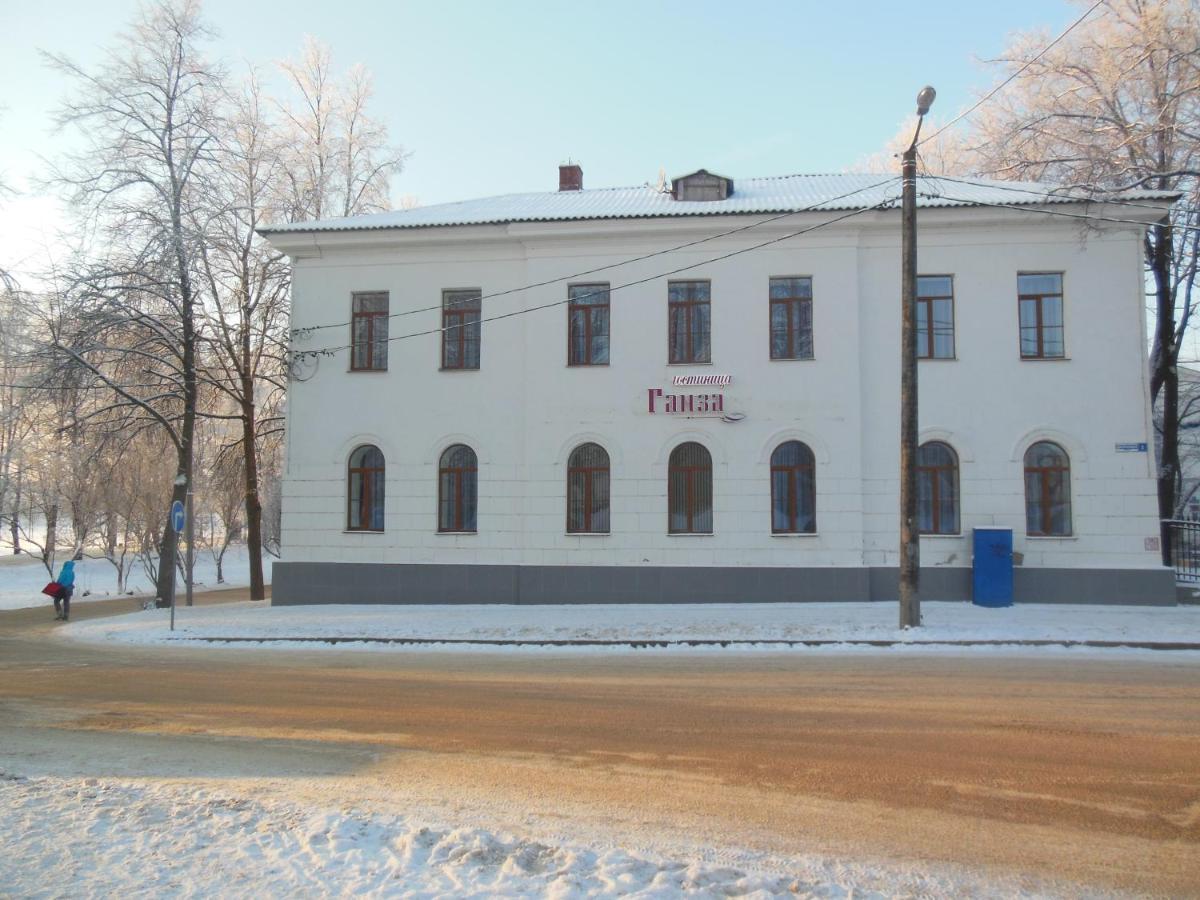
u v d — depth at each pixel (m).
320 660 14.24
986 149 25.25
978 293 19.30
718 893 4.68
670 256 20.12
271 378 26.38
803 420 19.45
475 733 8.66
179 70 22.84
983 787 6.67
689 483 19.91
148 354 22.80
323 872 4.91
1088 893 4.84
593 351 20.48
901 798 6.44
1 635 19.77
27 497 33.34
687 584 19.53
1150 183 21.05
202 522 39.69
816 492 19.30
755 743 8.06
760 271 19.83
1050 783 6.75
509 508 20.47
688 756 7.66
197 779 7.11
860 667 12.21
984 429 19.05
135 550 38.22
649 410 19.94
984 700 9.80
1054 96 22.69
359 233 21.08
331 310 21.56
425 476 20.89
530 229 20.34
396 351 21.25
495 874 4.88
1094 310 18.97
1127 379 18.78
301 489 21.28
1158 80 20.19
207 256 23.50
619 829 5.84
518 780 7.01
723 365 19.80
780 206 20.14
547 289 20.56
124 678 12.62
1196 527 22.23
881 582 19.12
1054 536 18.69
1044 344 19.25
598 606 19.33
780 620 16.48
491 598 20.28
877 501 19.30
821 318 19.56
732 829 5.83
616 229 20.05
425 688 11.26
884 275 19.61
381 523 21.20
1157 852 5.40
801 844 5.55
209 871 4.93
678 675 11.85
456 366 21.14
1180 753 7.55
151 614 21.56
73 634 19.27
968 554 18.88
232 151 23.31
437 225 20.67
